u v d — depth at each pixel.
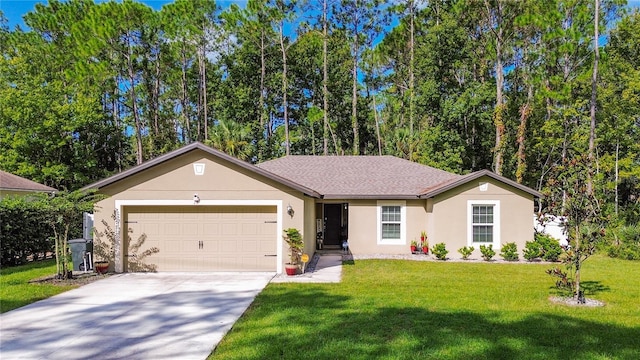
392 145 36.09
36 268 13.52
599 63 25.98
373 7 38.00
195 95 40.31
